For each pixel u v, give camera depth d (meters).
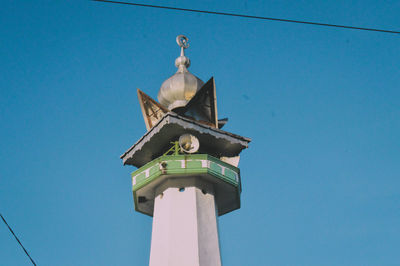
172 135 28.77
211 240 26.69
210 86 29.30
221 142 29.38
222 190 29.16
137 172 29.08
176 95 32.19
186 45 35.31
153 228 27.58
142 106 31.20
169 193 27.69
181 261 25.48
